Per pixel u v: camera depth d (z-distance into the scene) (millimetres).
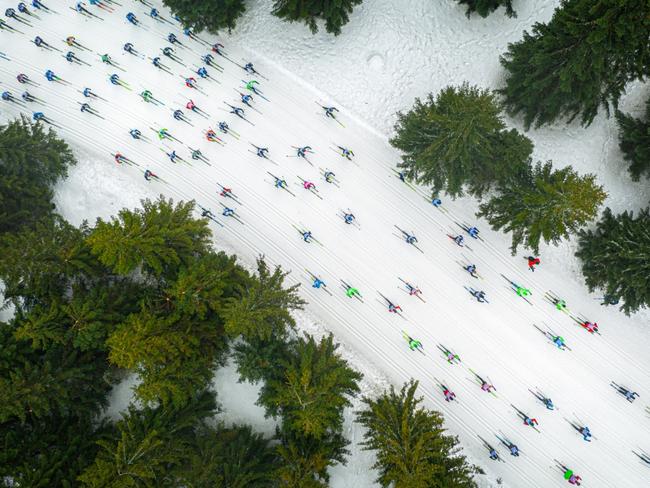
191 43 25125
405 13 24062
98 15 25453
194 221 18547
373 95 24391
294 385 17422
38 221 20094
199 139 25094
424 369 23906
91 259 18422
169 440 18297
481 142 18906
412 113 20188
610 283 20656
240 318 16328
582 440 23547
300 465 18469
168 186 24891
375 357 23906
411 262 24266
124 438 17031
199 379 17734
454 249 24141
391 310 23984
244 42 24906
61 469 18125
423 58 23984
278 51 24766
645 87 23125
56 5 25547
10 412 16828
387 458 17141
